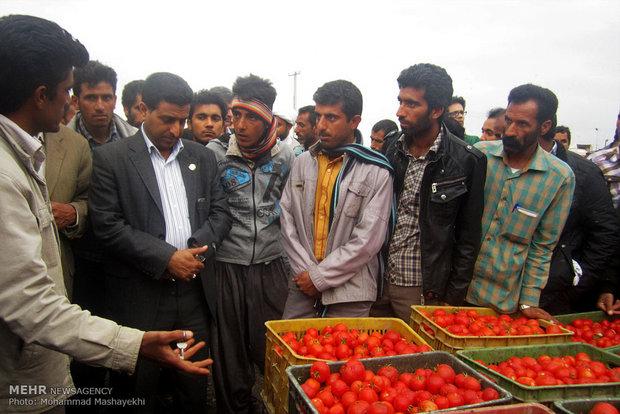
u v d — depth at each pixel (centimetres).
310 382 179
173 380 254
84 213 247
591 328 288
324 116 262
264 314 288
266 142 279
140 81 439
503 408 147
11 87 133
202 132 401
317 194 274
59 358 158
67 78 144
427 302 280
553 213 270
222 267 281
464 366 191
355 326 255
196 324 248
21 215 128
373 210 253
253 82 268
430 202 262
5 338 140
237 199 279
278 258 295
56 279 154
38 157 147
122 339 139
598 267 328
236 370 278
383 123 542
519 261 274
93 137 298
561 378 203
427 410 163
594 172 327
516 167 276
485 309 284
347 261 246
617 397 183
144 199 228
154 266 218
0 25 133
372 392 172
